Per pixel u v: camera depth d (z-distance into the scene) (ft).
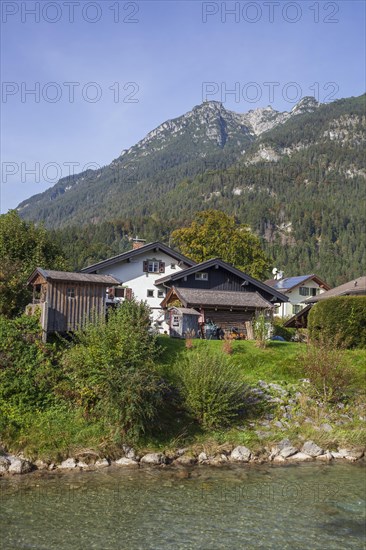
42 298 92.63
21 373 76.74
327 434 75.72
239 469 65.62
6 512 50.08
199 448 70.64
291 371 93.97
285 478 62.23
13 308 98.17
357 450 73.00
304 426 78.43
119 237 572.92
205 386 76.23
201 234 239.91
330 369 85.71
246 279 142.51
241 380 82.74
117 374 69.92
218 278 143.84
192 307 120.98
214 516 50.01
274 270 260.62
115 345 72.84
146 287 168.14
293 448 71.72
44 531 46.01
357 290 133.90
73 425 69.97
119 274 166.50
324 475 63.62
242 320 126.21
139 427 69.82
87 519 48.83
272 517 50.01
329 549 43.21
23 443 66.18
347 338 105.91
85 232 568.82
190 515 50.21
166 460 67.62
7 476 60.54
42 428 68.85
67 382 75.97
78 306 91.40
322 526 47.98
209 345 103.71
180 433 73.26
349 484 60.29
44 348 82.28
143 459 67.10
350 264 586.04
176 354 96.07
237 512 51.16
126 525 47.60
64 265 137.69
